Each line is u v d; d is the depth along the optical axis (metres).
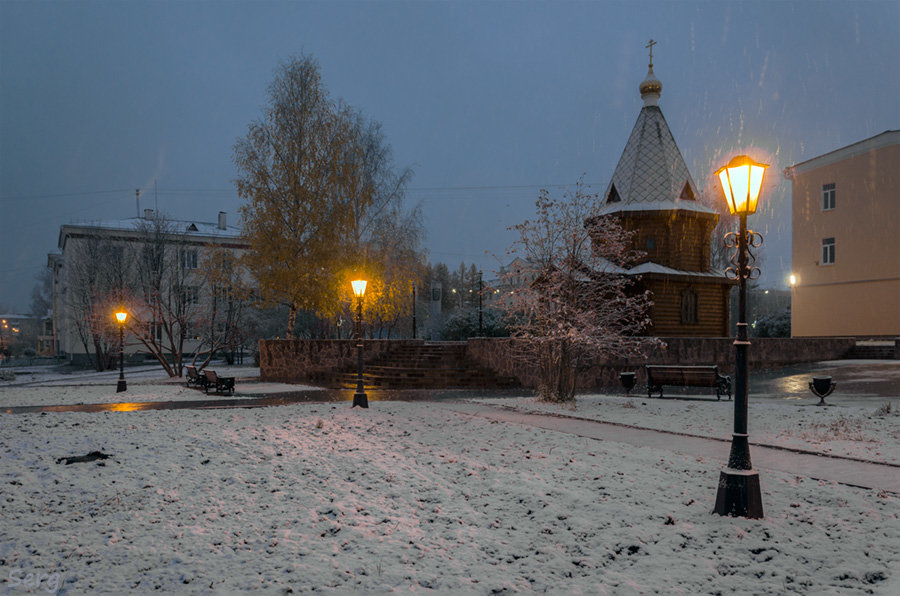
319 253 28.47
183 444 9.73
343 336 41.03
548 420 13.03
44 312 107.12
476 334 41.00
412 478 7.68
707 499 6.66
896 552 5.13
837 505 6.39
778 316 42.66
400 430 11.50
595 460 8.63
